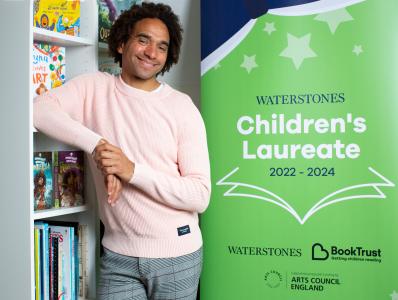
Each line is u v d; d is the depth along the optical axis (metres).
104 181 1.43
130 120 1.44
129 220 1.43
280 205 1.76
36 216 1.50
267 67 1.77
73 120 1.42
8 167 1.48
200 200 1.44
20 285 1.48
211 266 1.82
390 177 1.66
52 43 1.71
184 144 1.48
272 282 1.76
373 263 1.68
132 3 2.09
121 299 1.46
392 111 1.66
